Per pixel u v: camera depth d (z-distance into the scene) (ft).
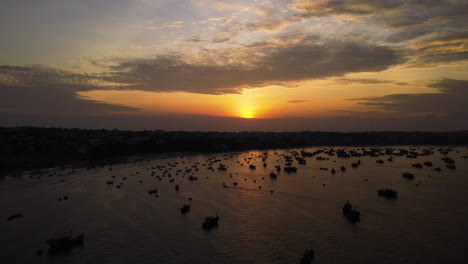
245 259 157.99
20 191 312.71
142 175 415.85
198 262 155.63
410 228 198.08
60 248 169.17
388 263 152.15
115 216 228.63
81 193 303.89
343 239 181.27
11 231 200.44
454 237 182.80
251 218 221.87
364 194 292.20
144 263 155.74
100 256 163.94
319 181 363.97
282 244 175.32
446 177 381.81
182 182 364.38
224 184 341.21
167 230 199.31
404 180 364.58
